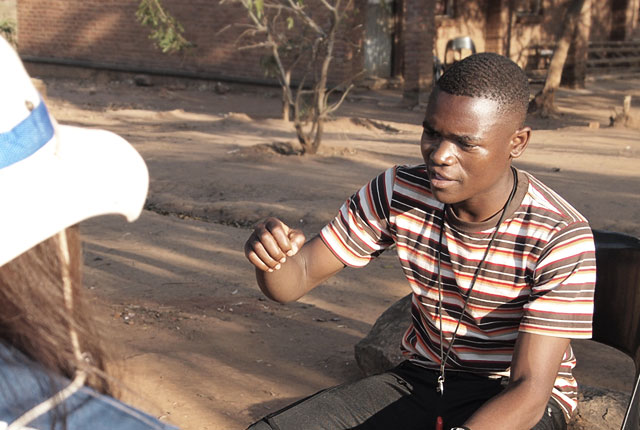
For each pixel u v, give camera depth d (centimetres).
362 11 1936
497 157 204
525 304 214
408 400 230
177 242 647
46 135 83
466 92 200
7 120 80
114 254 607
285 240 215
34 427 81
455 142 204
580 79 2106
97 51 2283
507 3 2219
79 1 2283
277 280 235
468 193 207
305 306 493
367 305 498
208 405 357
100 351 91
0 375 81
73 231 91
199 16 2072
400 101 1800
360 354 383
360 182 866
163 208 769
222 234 674
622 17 2578
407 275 236
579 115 1636
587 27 2084
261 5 1010
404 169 238
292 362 409
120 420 87
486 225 215
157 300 503
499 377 231
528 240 213
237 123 1420
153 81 2180
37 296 84
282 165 964
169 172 916
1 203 80
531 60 2330
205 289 529
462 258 221
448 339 232
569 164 971
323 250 244
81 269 92
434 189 210
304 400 223
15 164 81
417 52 1712
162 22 1134
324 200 775
